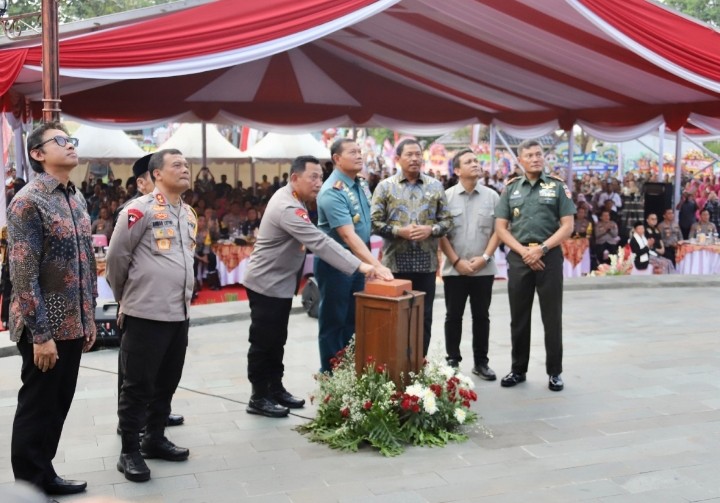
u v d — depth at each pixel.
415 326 4.53
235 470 4.00
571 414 4.96
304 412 4.98
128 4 19.94
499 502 3.59
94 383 5.75
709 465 4.07
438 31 10.26
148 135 30.06
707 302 9.45
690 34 8.35
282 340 4.88
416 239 5.21
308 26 7.38
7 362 6.39
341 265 4.47
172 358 4.04
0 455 4.20
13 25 6.60
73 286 3.43
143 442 4.16
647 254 11.67
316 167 4.59
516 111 16.19
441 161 32.34
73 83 11.03
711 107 11.90
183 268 3.93
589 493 3.69
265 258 4.71
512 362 5.73
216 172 26.52
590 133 14.60
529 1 7.90
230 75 15.16
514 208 5.54
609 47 9.10
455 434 4.48
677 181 13.66
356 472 3.97
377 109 16.80
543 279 5.46
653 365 6.31
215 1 7.19
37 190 3.34
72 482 3.68
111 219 12.11
